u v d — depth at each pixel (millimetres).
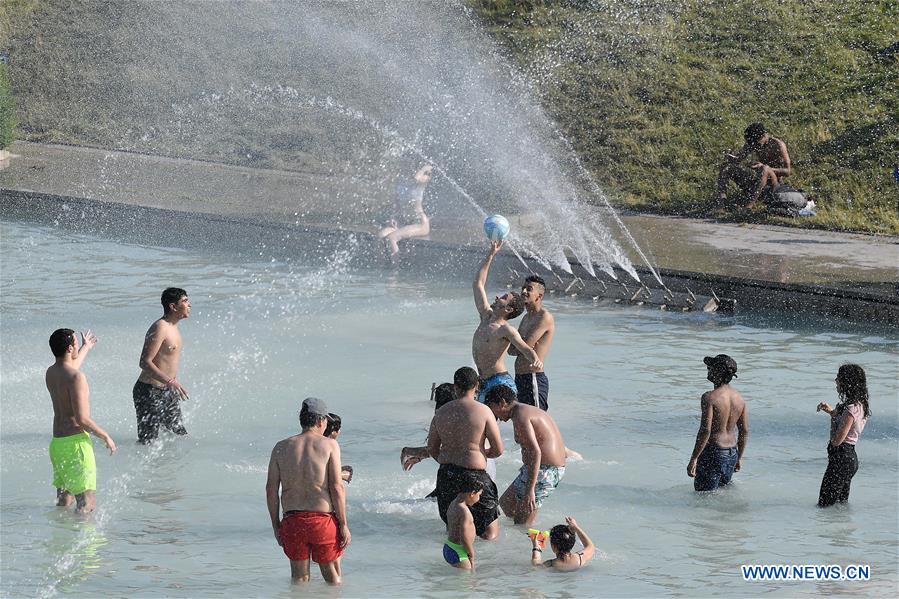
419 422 32125
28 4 113062
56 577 21500
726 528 24234
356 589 21109
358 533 24234
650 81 78812
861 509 25328
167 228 63406
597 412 32906
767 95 73125
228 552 23031
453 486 23531
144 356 30188
